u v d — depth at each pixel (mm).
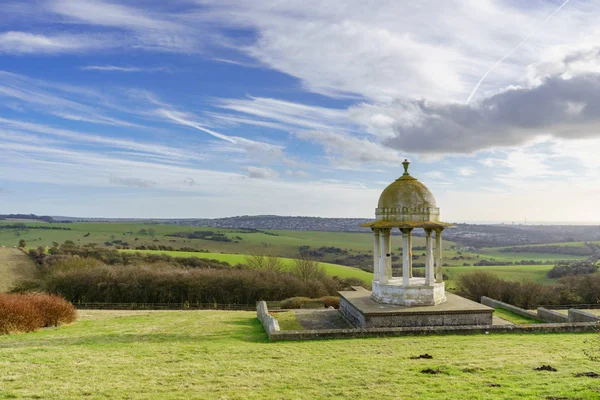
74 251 92312
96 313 41719
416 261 106188
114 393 13383
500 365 16234
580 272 80438
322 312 36750
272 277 73938
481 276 74750
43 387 13930
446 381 14164
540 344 20891
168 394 13312
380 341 22234
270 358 18359
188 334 26062
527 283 71625
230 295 70938
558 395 12102
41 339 24500
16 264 81125
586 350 19141
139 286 70125
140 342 22906
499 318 33000
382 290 31078
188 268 80812
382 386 13859
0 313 27594
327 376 15195
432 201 31125
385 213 30953
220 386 14156
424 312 27922
